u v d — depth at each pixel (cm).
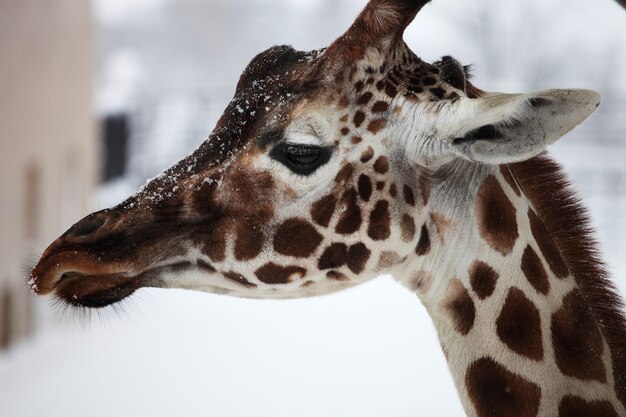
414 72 705
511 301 693
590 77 6097
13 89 2270
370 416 1508
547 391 682
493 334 693
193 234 705
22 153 2297
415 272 712
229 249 701
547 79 6138
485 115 640
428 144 681
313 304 2359
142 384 1816
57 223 2509
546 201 730
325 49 723
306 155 689
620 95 5716
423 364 1770
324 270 707
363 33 703
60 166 2556
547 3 6266
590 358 689
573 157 3672
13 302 2186
